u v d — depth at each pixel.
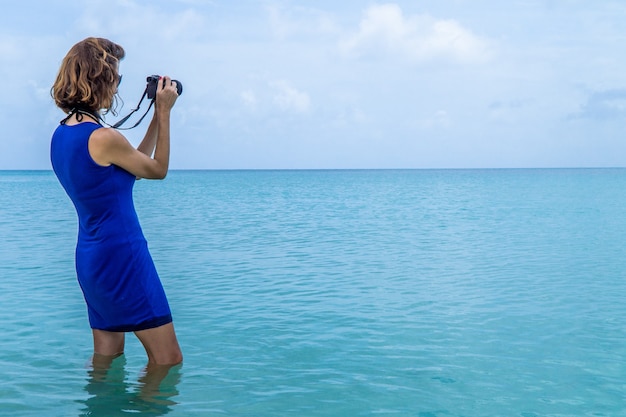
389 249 10.97
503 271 8.34
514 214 19.45
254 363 4.07
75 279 7.66
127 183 3.30
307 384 3.64
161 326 3.51
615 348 4.50
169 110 3.41
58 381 3.61
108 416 3.05
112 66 3.24
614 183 54.41
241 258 9.78
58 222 16.98
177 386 3.54
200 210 22.61
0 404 3.21
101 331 3.74
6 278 7.74
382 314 5.68
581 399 3.43
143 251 3.41
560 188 43.47
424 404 3.32
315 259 9.66
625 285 7.21
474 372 3.91
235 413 3.13
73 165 3.15
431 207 23.67
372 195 35.72
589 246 11.17
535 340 4.74
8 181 83.00
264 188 50.12
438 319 5.46
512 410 3.25
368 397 3.43
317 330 5.05
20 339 4.70
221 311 5.81
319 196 34.91
